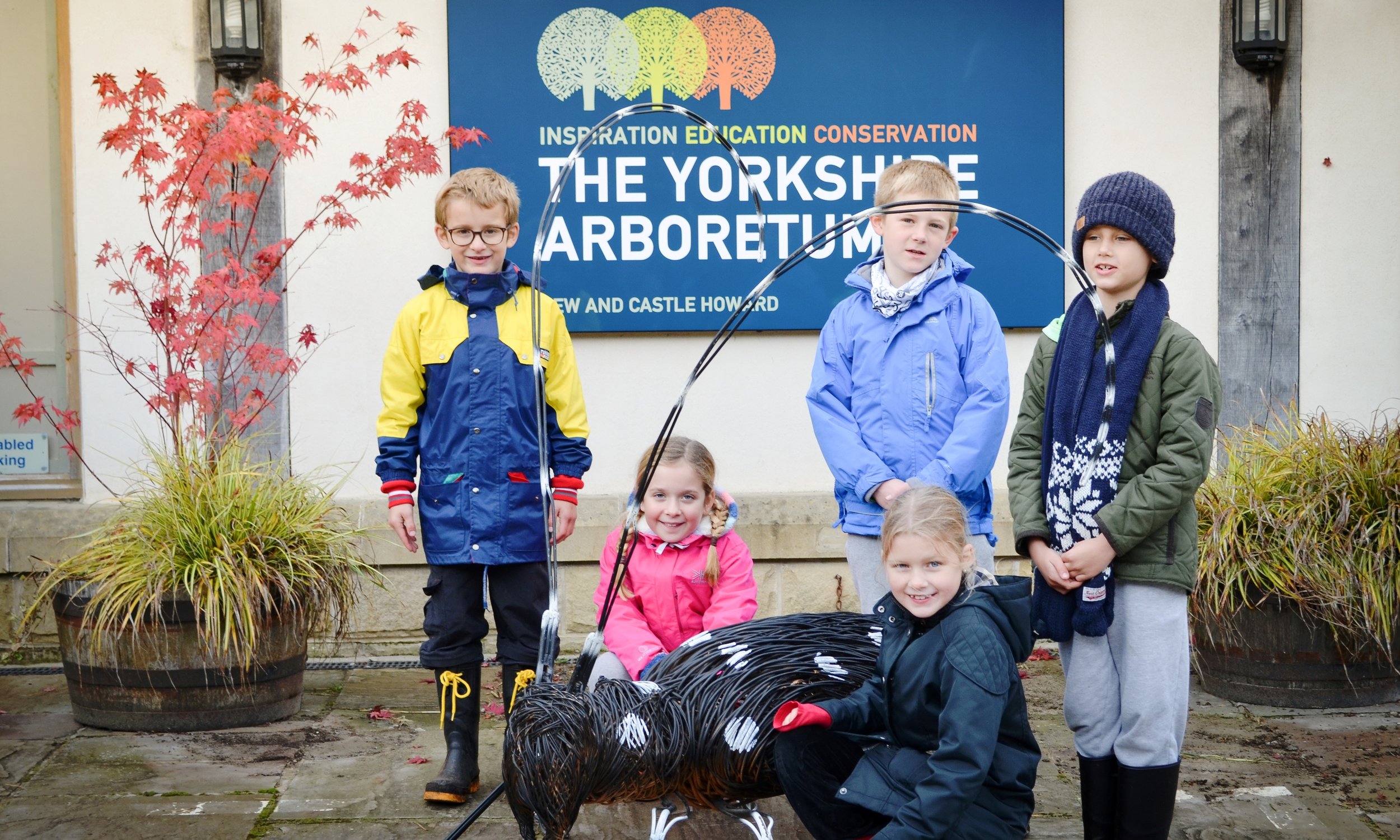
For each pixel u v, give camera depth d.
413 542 3.09
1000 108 4.46
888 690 2.32
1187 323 4.62
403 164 3.95
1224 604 3.81
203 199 3.77
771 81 4.41
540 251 2.37
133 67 4.32
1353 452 3.91
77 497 4.40
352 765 3.31
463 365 3.04
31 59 4.38
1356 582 3.68
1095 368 2.49
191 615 3.53
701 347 4.49
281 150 3.79
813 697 2.38
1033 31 4.45
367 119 4.38
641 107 2.38
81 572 3.64
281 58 4.34
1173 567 2.45
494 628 4.50
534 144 4.38
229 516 3.64
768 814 2.95
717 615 2.86
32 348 4.42
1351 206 4.60
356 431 4.43
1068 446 2.50
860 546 2.88
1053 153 4.47
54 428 4.42
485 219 3.05
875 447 2.89
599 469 4.49
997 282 4.49
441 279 3.16
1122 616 2.49
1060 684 4.05
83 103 4.30
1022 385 4.55
